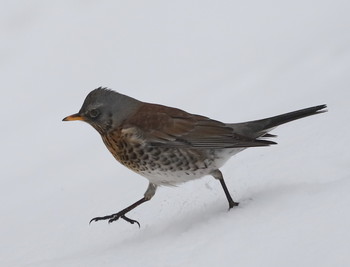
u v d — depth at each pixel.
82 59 23.66
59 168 16.91
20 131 20.12
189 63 21.16
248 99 16.97
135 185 13.28
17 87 22.98
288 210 8.25
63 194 14.79
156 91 20.08
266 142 9.73
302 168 10.16
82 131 19.17
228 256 7.51
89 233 11.54
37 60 24.27
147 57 22.44
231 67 19.64
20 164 18.09
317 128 12.12
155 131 9.91
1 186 16.83
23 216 13.94
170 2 25.23
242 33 21.75
